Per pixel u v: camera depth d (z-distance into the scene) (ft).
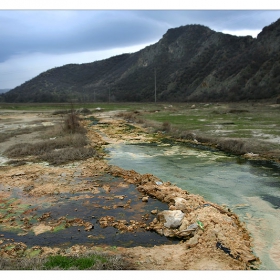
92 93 389.39
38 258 22.39
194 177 43.98
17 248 25.23
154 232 27.96
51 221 30.55
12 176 45.73
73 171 48.14
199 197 34.40
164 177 44.45
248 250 23.50
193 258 22.68
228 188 38.68
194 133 77.66
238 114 123.65
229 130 80.64
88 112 168.76
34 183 42.32
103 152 63.52
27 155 60.18
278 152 54.70
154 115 137.39
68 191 38.93
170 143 72.49
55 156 56.75
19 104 246.47
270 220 29.14
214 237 24.93
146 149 65.72
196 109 161.58
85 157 57.36
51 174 46.62
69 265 20.89
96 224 29.73
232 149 60.64
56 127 91.30
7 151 62.90
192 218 28.81
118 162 54.44
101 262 21.13
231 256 22.79
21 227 29.37
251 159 53.42
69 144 67.41
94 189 39.45
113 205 34.24
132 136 84.17
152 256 23.18
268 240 25.48
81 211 32.81
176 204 32.19
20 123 118.42
